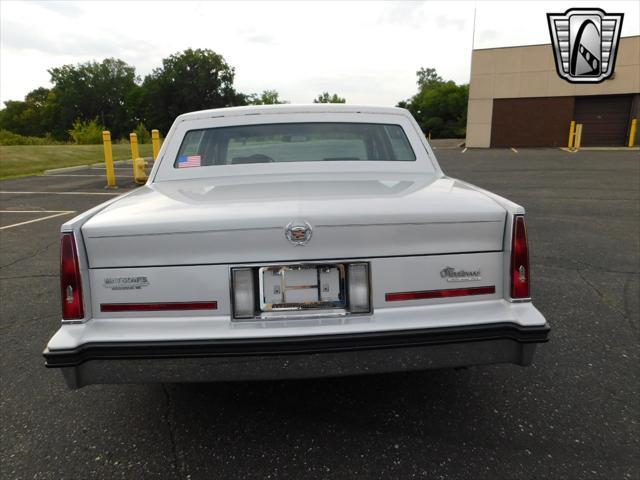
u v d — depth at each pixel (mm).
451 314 1842
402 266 1823
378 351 1786
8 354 3006
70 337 1743
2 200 9312
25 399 2494
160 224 1757
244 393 2523
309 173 2783
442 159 18375
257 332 1765
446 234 1834
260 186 2340
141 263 1779
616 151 20547
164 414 2348
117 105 91562
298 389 2555
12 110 98875
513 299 1869
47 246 5789
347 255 1797
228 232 1763
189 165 2830
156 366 1763
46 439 2158
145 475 1917
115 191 10508
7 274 4691
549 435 2115
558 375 2637
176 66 75250
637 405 2336
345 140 2898
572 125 23891
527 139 25094
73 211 8117
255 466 1954
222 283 1788
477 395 2457
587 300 3750
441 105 78500
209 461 1992
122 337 1760
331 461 1973
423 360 1811
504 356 1851
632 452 1993
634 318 3396
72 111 89875
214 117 2908
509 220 1867
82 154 19891
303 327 1783
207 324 1789
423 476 1871
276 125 2887
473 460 1960
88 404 2445
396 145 2932
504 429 2166
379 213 1786
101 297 1796
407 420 2254
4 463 1998
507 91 24938
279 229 1770
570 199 8672
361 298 1819
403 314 1829
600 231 6176
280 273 1808
